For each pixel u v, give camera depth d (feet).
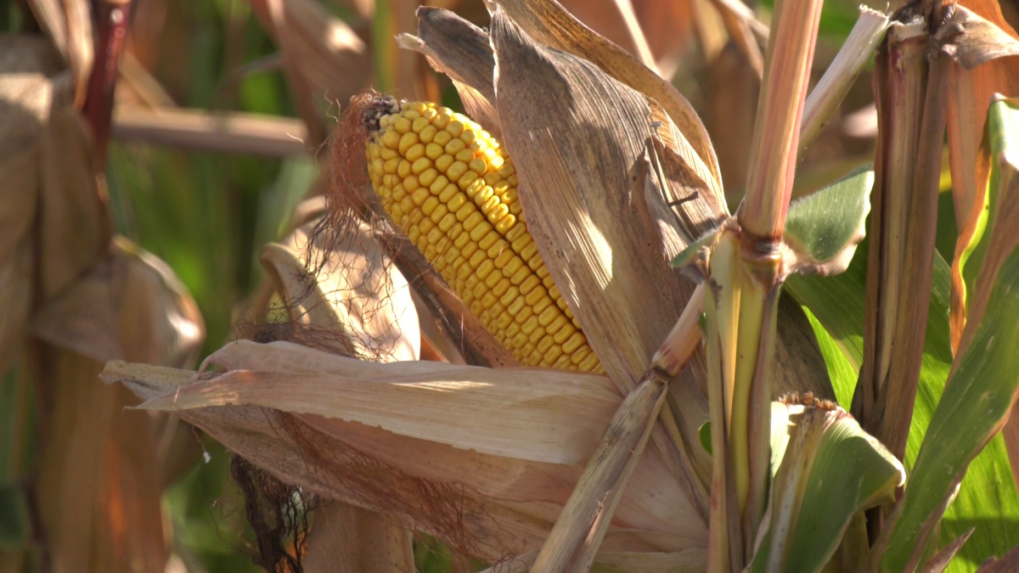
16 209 4.65
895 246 3.85
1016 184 3.78
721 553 3.80
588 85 3.92
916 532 3.83
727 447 3.79
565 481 3.94
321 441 4.02
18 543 4.79
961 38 3.81
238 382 3.91
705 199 3.92
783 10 3.64
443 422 3.89
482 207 3.93
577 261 3.90
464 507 4.01
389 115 3.95
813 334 3.93
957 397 3.82
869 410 3.89
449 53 4.02
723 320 3.75
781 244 3.72
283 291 4.31
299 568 4.17
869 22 3.86
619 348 3.90
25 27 4.76
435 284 4.17
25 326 4.71
